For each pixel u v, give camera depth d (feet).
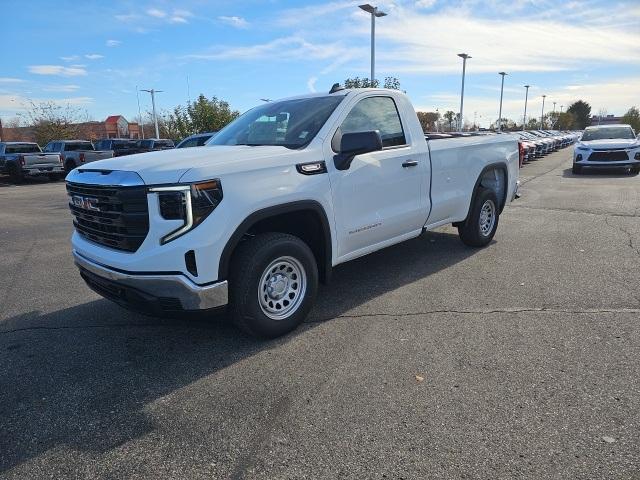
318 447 8.87
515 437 8.88
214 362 12.26
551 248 22.03
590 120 383.65
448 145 18.95
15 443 9.34
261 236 12.74
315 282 13.89
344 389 10.74
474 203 21.18
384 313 14.96
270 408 10.16
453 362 11.71
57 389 11.25
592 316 14.10
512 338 12.88
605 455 8.32
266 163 12.46
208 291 11.48
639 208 31.94
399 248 22.85
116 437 9.43
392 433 9.16
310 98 16.35
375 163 15.51
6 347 13.57
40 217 38.22
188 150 13.92
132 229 11.39
